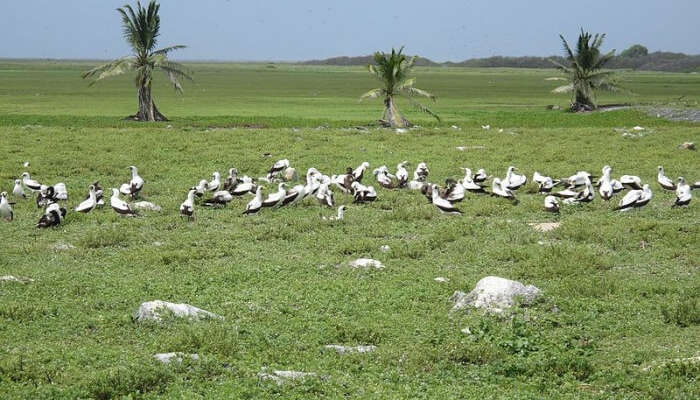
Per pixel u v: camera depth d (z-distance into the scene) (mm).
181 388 9523
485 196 24969
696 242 18375
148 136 38219
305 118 52219
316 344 11633
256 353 11023
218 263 16812
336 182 25875
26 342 11438
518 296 13539
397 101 80188
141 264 16500
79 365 10312
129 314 12773
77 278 15188
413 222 21219
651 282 15359
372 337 11938
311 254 17688
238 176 28766
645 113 56312
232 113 58906
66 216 21125
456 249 18156
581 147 36219
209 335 11352
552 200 22312
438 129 43938
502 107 71938
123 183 26750
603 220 21234
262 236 19250
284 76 172625
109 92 89375
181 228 20484
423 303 13852
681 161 31906
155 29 50500
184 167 30156
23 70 184000
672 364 10445
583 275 15773
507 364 10648
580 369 10547
